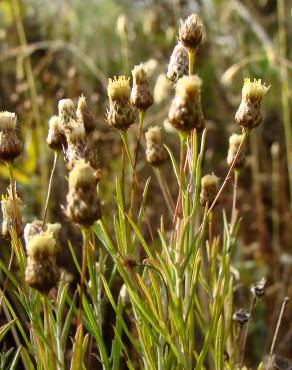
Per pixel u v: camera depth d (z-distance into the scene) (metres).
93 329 0.23
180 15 0.69
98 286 0.24
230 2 0.71
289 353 0.47
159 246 0.46
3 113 0.23
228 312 0.27
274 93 0.74
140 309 0.22
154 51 0.72
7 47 0.68
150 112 0.60
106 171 0.54
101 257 0.25
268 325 0.51
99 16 0.85
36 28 0.71
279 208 0.63
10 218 0.24
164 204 0.53
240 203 0.62
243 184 0.66
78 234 0.45
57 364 0.22
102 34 0.81
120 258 0.22
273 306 0.52
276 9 0.79
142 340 0.24
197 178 0.22
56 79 0.60
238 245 0.54
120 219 0.24
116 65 0.74
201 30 0.24
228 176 0.24
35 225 0.24
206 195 0.26
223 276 0.25
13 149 0.23
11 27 0.69
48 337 0.22
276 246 0.54
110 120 0.24
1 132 0.23
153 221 0.52
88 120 0.25
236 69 0.56
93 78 0.72
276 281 0.52
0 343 0.35
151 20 0.72
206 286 0.27
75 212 0.19
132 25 0.77
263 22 0.73
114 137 0.56
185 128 0.21
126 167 0.54
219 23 0.77
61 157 0.53
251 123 0.23
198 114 0.21
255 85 0.23
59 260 0.44
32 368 0.23
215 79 0.71
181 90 0.21
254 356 0.48
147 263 0.25
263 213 0.60
